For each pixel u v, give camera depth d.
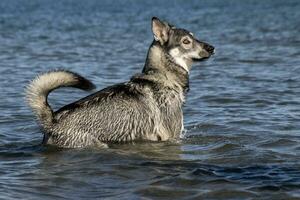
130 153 13.53
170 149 13.95
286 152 13.59
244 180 11.53
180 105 15.00
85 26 53.19
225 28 47.88
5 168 12.45
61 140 13.99
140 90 14.62
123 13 70.00
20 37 43.31
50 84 13.77
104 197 10.70
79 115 14.08
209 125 16.36
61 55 32.91
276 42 37.22
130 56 32.38
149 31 47.56
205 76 25.19
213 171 12.12
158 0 96.81
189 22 55.06
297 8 69.06
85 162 12.86
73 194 10.86
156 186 11.24
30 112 17.97
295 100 19.66
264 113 17.78
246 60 29.62
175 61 15.02
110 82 24.16
